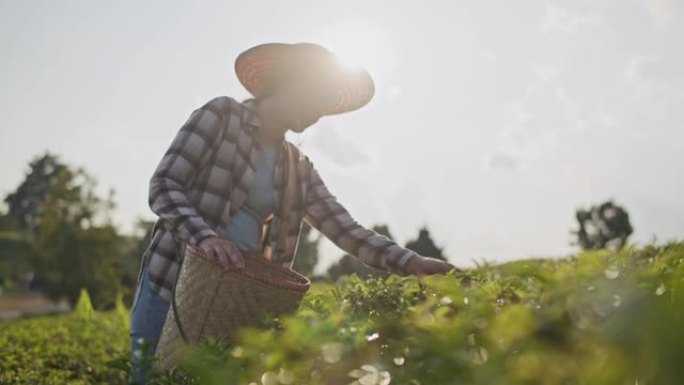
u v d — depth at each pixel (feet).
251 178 11.33
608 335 3.62
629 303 3.79
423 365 4.45
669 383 3.28
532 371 3.88
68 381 18.35
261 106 11.61
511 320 4.22
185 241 9.52
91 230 165.99
